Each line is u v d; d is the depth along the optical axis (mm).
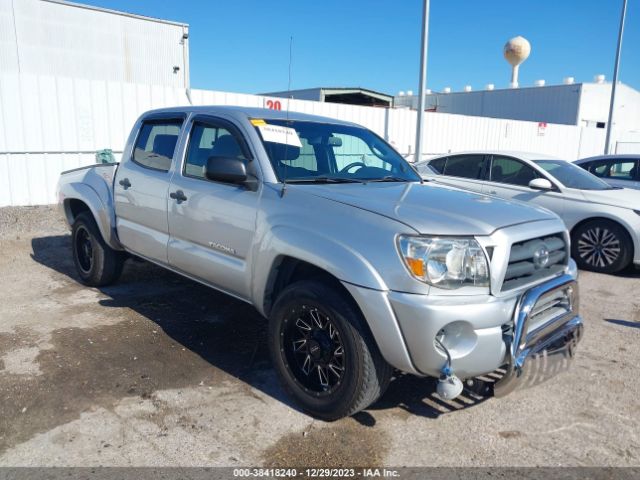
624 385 3939
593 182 8055
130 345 4387
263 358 4230
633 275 7301
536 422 3416
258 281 3639
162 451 2998
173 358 4176
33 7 20719
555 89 30891
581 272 7434
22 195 10266
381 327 2922
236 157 3951
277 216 3506
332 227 3201
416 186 4043
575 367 4230
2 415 3309
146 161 4930
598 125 31859
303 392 3391
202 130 4406
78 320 4902
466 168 8852
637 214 7051
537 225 3307
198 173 4293
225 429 3232
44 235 8359
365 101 28375
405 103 40219
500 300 2957
